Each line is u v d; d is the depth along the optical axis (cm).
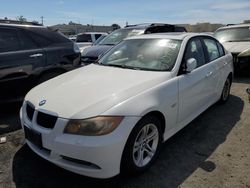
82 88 340
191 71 415
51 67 560
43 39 562
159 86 351
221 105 587
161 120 354
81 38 1681
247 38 933
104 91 325
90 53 811
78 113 289
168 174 331
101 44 891
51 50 562
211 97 504
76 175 329
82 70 432
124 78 365
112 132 283
